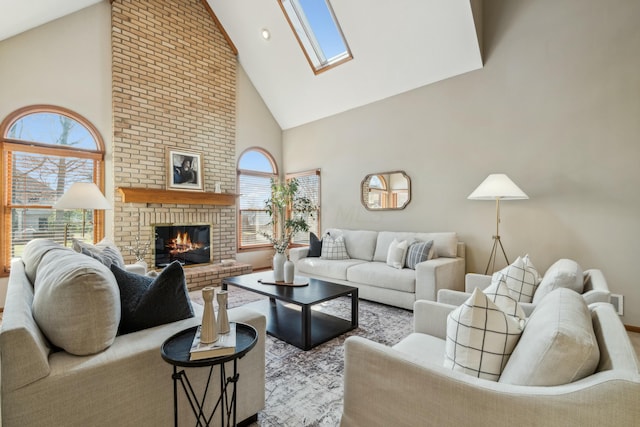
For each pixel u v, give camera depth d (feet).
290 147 19.80
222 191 17.30
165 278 4.91
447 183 13.08
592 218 9.86
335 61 15.35
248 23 16.11
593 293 5.13
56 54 12.34
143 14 14.38
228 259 16.96
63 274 3.98
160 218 14.75
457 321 3.81
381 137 15.26
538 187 10.86
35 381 3.35
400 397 3.44
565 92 10.33
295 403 5.77
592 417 2.39
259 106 19.25
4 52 11.34
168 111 15.14
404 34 12.56
